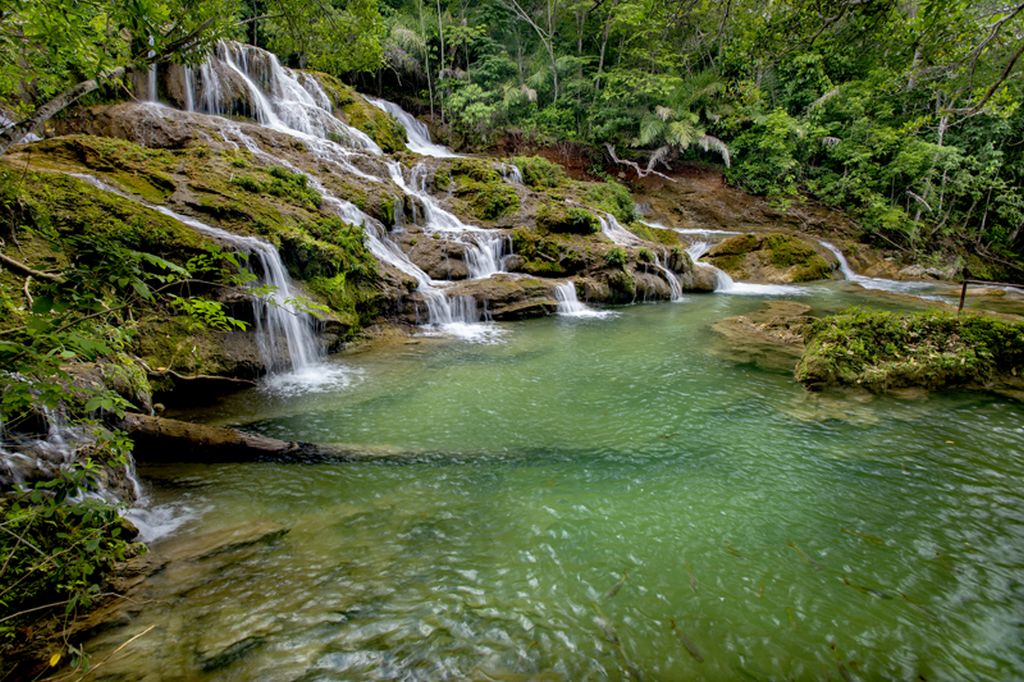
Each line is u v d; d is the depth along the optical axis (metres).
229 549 3.28
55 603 2.42
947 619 2.89
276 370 6.84
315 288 7.95
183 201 7.64
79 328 2.14
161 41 3.45
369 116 17.34
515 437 5.11
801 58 20.81
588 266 12.72
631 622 2.80
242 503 3.85
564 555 3.34
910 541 3.58
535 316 10.95
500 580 3.08
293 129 14.59
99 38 3.02
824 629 2.80
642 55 21.86
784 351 8.26
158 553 3.19
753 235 17.89
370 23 7.18
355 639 2.60
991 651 2.68
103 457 3.48
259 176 9.45
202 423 5.27
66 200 5.76
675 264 14.77
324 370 7.14
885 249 20.78
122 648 2.45
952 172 21.23
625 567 3.24
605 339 9.03
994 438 5.18
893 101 21.50
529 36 25.36
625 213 17.88
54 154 7.71
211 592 2.88
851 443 5.06
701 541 3.54
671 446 4.97
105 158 8.05
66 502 2.79
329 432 5.13
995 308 12.74
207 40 4.33
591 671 2.47
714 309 12.05
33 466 2.96
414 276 10.36
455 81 21.83
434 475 4.36
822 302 13.29
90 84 2.93
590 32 23.95
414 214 12.48
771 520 3.80
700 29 8.72
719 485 4.28
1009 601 3.03
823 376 6.54
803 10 5.93
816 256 17.86
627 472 4.47
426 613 2.79
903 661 2.61
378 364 7.45
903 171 20.94
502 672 2.44
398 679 2.38
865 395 6.30
